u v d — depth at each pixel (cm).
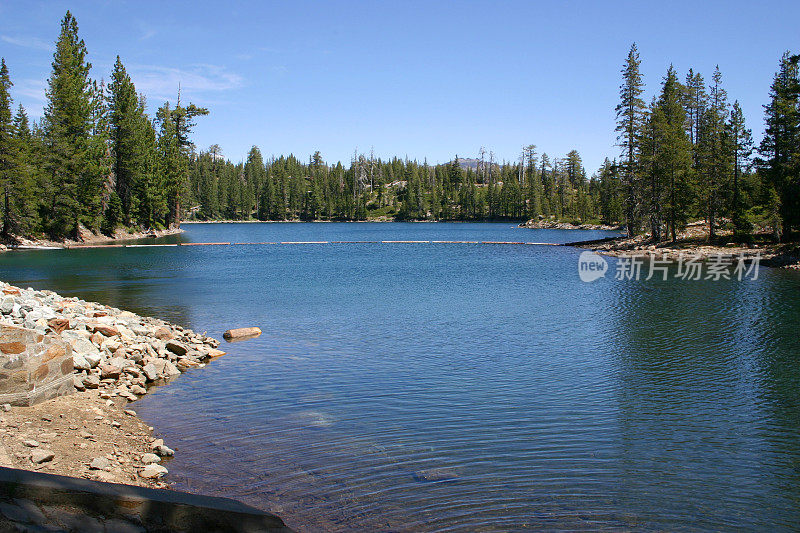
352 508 752
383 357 1605
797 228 5250
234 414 1117
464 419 1109
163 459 889
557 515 752
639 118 6406
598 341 1825
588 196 14550
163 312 2353
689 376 1429
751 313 2350
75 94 6988
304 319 2205
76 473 786
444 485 827
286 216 18475
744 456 959
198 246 6781
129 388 1251
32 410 1024
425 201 19388
